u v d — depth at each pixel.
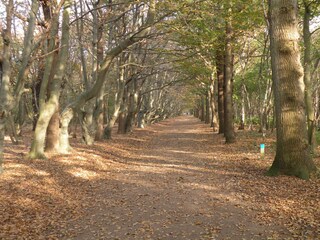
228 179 10.84
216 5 14.73
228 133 21.45
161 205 8.21
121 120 31.14
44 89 13.43
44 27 12.45
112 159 16.03
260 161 13.74
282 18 10.04
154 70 30.98
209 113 50.66
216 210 7.66
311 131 14.37
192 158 16.47
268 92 27.98
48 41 13.79
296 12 10.09
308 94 14.41
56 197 8.73
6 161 12.05
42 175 10.43
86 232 6.53
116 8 18.08
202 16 14.28
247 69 31.05
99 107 20.56
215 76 30.20
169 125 54.69
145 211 7.77
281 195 8.45
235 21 16.00
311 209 7.21
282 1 9.97
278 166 10.57
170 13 13.85
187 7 13.45
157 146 22.83
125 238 6.17
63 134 15.59
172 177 11.56
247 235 6.11
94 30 18.48
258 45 26.58
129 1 13.88
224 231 6.36
